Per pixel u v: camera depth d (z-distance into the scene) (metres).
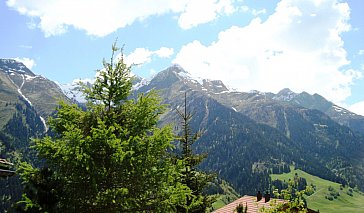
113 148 15.21
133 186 15.71
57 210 14.57
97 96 17.62
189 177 23.48
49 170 15.31
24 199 14.72
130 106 17.83
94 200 15.05
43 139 15.84
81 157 14.44
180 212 21.97
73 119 16.95
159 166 16.36
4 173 16.05
